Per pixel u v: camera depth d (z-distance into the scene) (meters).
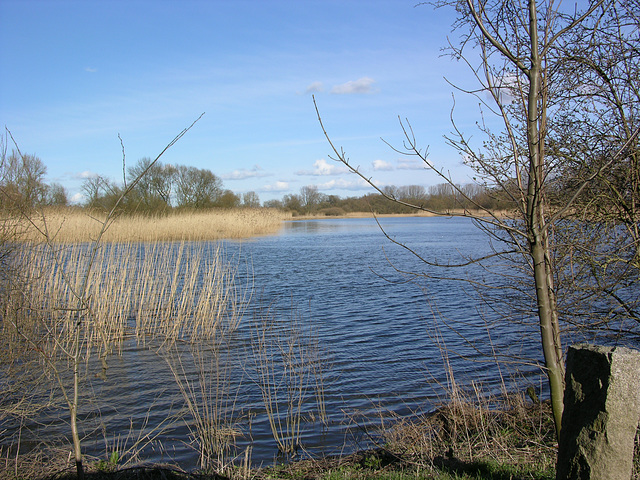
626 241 5.52
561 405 3.69
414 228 61.34
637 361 2.86
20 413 6.67
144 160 35.56
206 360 9.50
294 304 14.64
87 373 8.77
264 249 31.98
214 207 44.78
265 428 6.56
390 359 9.23
